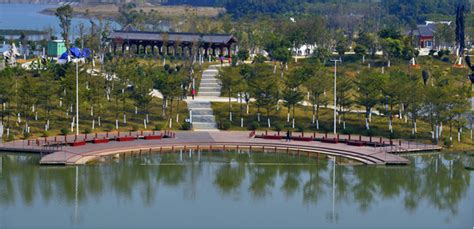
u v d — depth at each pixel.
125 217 106.56
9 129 153.50
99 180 126.06
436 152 149.75
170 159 141.75
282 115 172.25
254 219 107.31
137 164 137.12
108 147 145.75
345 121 167.62
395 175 133.00
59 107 168.12
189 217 107.38
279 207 114.00
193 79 190.62
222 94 189.38
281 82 182.12
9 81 154.75
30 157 139.50
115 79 181.62
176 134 160.12
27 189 119.50
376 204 116.81
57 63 193.25
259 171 134.88
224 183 126.69
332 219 108.12
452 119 158.62
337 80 169.50
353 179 130.25
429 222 107.38
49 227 101.38
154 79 176.38
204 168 136.25
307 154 146.62
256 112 174.38
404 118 168.50
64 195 117.25
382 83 160.38
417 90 156.12
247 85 169.50
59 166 133.00
